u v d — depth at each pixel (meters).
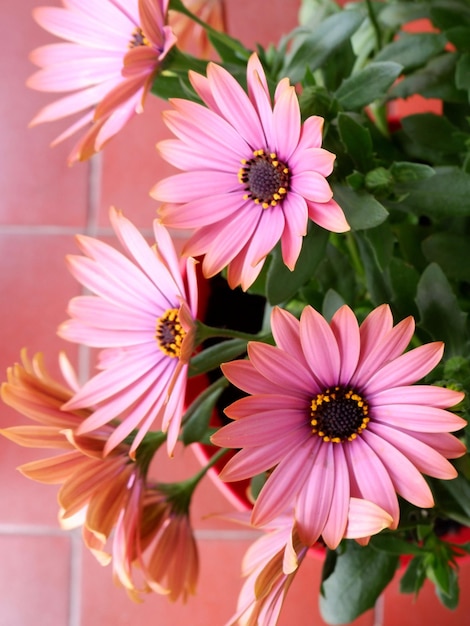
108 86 0.40
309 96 0.38
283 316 0.33
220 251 0.35
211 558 0.64
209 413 0.41
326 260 0.43
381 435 0.34
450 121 0.46
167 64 0.39
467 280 0.42
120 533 0.37
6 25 0.71
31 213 0.69
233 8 0.67
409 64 0.43
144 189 0.69
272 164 0.34
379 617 0.61
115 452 0.37
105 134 0.37
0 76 0.71
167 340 0.37
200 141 0.35
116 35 0.39
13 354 0.68
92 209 0.69
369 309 0.45
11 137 0.70
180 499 0.40
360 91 0.39
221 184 0.35
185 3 0.49
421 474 0.34
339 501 0.34
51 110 0.41
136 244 0.36
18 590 0.66
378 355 0.33
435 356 0.33
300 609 0.62
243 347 0.39
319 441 0.34
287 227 0.35
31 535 0.66
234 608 0.63
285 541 0.35
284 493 0.34
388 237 0.39
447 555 0.42
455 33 0.42
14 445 0.66
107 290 0.37
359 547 0.41
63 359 0.41
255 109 0.34
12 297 0.69
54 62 0.41
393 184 0.38
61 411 0.37
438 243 0.42
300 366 0.33
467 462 0.37
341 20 0.41
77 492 0.35
